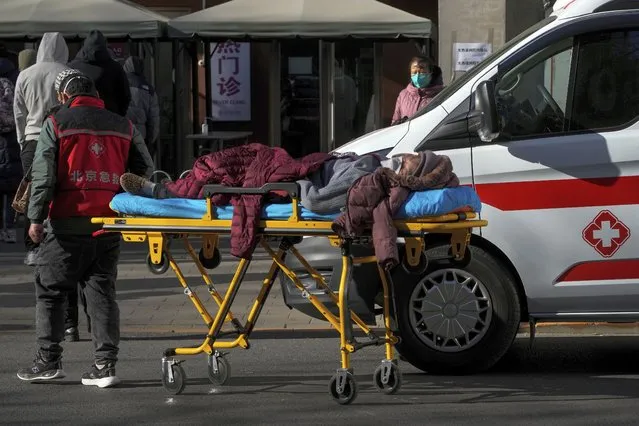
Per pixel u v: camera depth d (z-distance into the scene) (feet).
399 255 32.50
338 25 65.57
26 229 38.32
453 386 32.07
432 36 69.56
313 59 77.56
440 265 32.89
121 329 40.52
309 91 77.82
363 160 29.89
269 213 29.73
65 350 37.35
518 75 33.32
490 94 32.17
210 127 74.49
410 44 77.15
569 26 33.30
